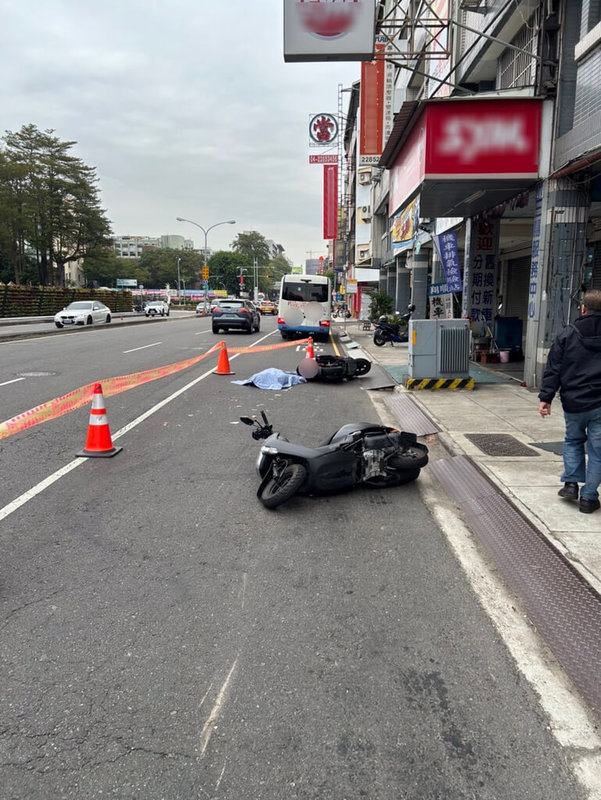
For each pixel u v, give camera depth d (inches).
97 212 2874.0
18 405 371.6
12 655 118.3
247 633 126.9
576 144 355.3
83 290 2064.5
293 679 111.3
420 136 401.1
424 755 93.0
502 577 154.4
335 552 168.6
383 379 491.5
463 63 572.1
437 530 186.1
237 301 1069.1
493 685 110.5
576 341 178.1
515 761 92.0
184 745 94.7
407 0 837.8
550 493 202.7
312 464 202.7
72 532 179.6
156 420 335.6
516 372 500.4
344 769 90.0
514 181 393.7
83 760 91.5
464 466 236.5
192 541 174.4
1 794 84.9
